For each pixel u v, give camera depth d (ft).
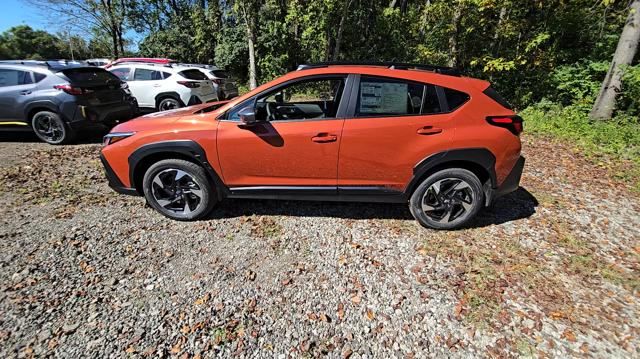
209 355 6.93
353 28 49.73
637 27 22.39
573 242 10.93
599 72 28.53
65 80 19.72
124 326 7.55
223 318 7.85
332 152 10.66
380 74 10.53
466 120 10.44
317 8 41.96
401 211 12.80
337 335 7.47
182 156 11.47
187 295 8.52
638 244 10.91
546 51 31.04
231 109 10.92
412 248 10.55
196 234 11.21
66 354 6.85
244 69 60.34
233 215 12.43
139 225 11.71
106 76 22.21
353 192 11.21
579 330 7.61
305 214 12.53
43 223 11.66
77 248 10.28
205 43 64.95
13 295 8.32
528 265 9.79
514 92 32.94
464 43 34.60
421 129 10.38
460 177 10.84
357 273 9.41
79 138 22.70
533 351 7.11
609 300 8.53
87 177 15.89
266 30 55.42
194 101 28.94
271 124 10.68
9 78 20.11
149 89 28.55
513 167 10.87
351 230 11.52
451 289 8.85
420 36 42.19
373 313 8.06
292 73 10.88
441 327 7.70
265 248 10.49
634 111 24.06
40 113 20.06
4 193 13.91
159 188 11.79
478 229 11.64
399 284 9.01
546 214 12.69
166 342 7.20
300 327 7.65
